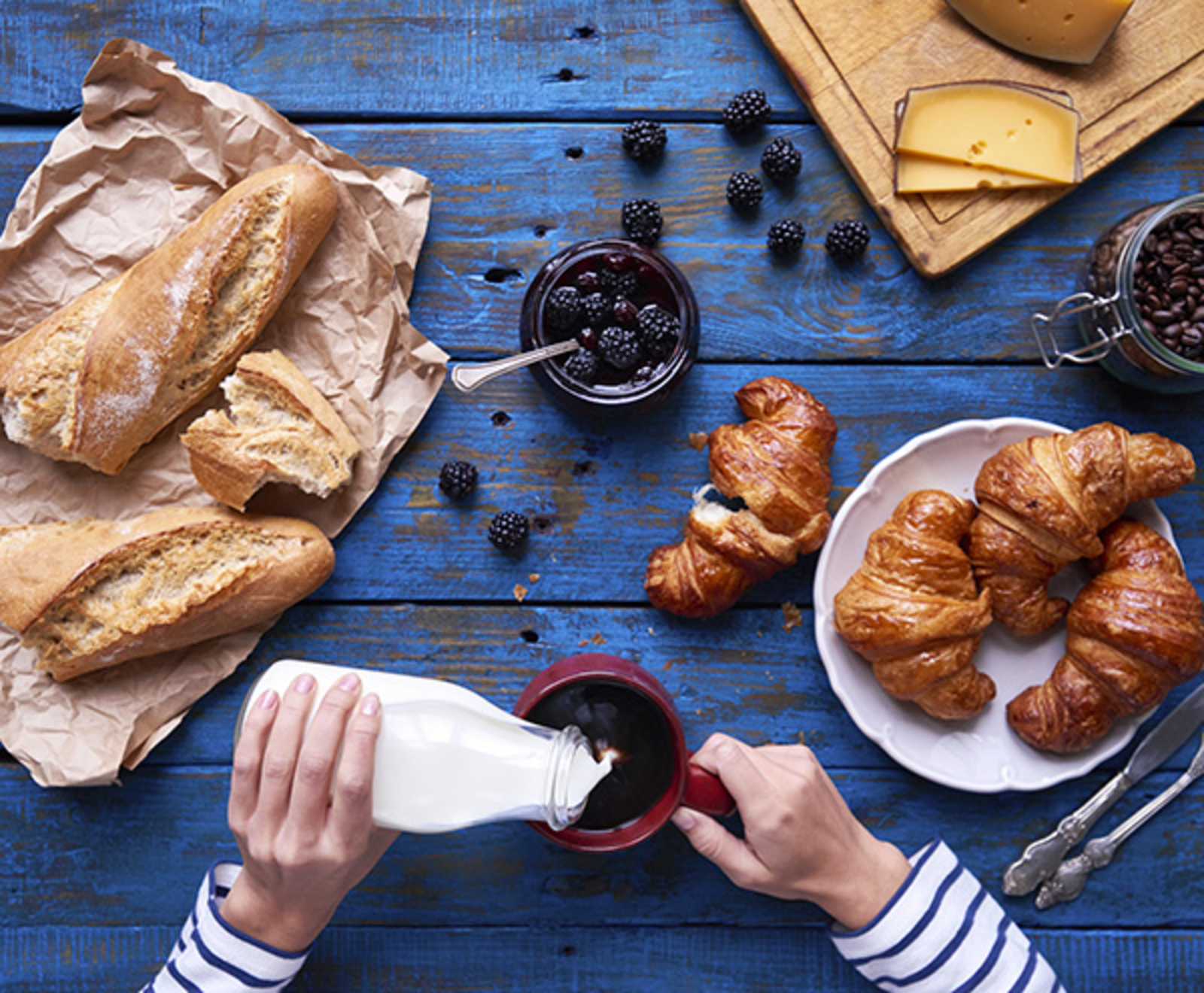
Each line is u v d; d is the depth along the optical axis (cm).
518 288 135
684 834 126
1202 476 135
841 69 132
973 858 134
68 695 127
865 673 130
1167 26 131
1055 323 136
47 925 133
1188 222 123
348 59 135
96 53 135
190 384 126
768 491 121
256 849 109
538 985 135
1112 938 134
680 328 125
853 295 135
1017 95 128
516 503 136
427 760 107
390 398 131
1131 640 119
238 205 122
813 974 135
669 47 136
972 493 132
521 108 136
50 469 129
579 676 116
